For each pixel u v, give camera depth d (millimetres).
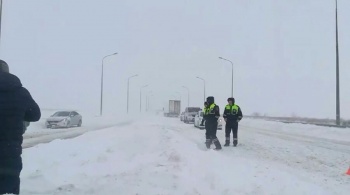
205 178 8086
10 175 4254
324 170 11203
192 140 19422
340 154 15547
